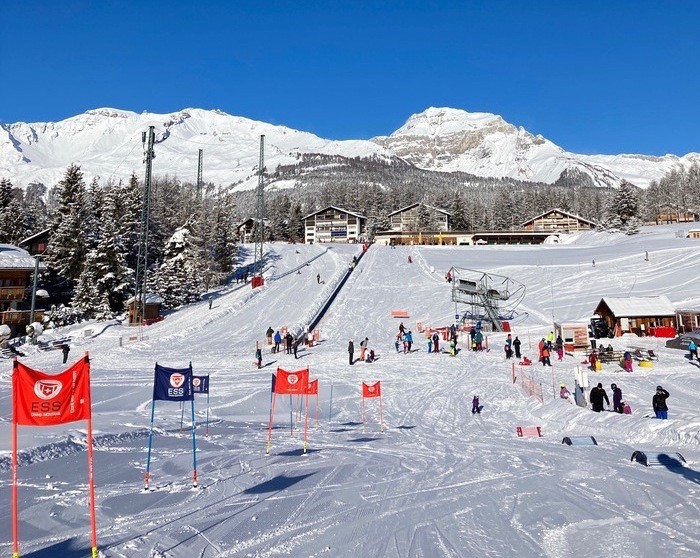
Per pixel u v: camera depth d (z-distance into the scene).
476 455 15.02
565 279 60.84
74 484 11.32
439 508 10.21
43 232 75.69
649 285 55.09
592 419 19.23
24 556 7.84
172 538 8.59
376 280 66.69
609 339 41.16
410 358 36.47
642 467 13.20
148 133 55.88
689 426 16.34
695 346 32.47
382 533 8.92
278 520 9.46
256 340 44.31
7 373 31.56
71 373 7.85
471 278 64.12
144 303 53.03
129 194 75.38
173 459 13.83
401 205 166.88
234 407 23.95
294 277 70.19
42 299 64.38
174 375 11.96
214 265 73.38
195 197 105.44
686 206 158.88
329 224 140.62
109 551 8.03
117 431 16.38
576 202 185.50
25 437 14.62
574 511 10.01
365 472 12.94
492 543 8.52
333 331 47.72
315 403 24.95
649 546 8.38
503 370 31.66
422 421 21.11
